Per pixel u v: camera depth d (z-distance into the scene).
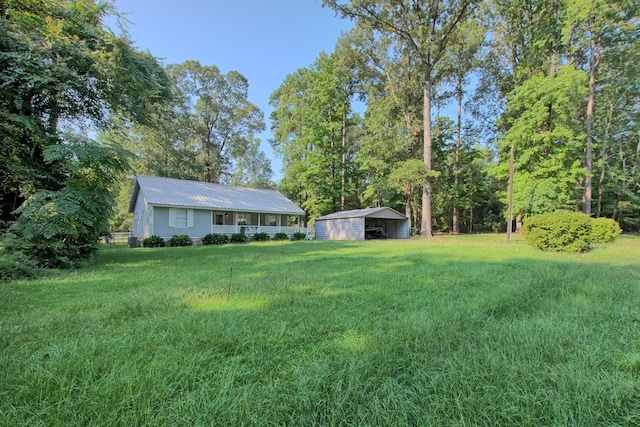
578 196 23.58
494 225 33.62
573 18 17.28
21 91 7.62
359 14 19.70
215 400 1.70
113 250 13.15
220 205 18.83
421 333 2.67
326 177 27.64
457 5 18.59
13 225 6.77
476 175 32.50
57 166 8.59
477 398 1.69
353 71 28.09
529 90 17.69
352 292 4.50
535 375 1.94
